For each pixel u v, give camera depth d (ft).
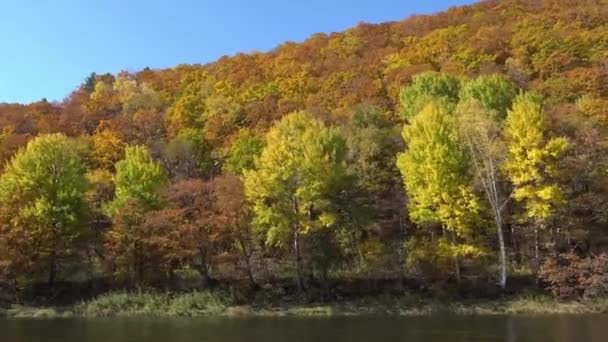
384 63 277.03
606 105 166.50
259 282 145.28
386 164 173.47
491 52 248.32
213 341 88.48
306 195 139.44
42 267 145.69
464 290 134.62
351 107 221.25
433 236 143.95
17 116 273.95
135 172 157.17
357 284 142.92
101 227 163.43
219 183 145.79
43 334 99.19
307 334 95.14
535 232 134.72
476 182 140.36
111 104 291.79
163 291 144.25
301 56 314.35
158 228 139.23
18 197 145.48
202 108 268.00
